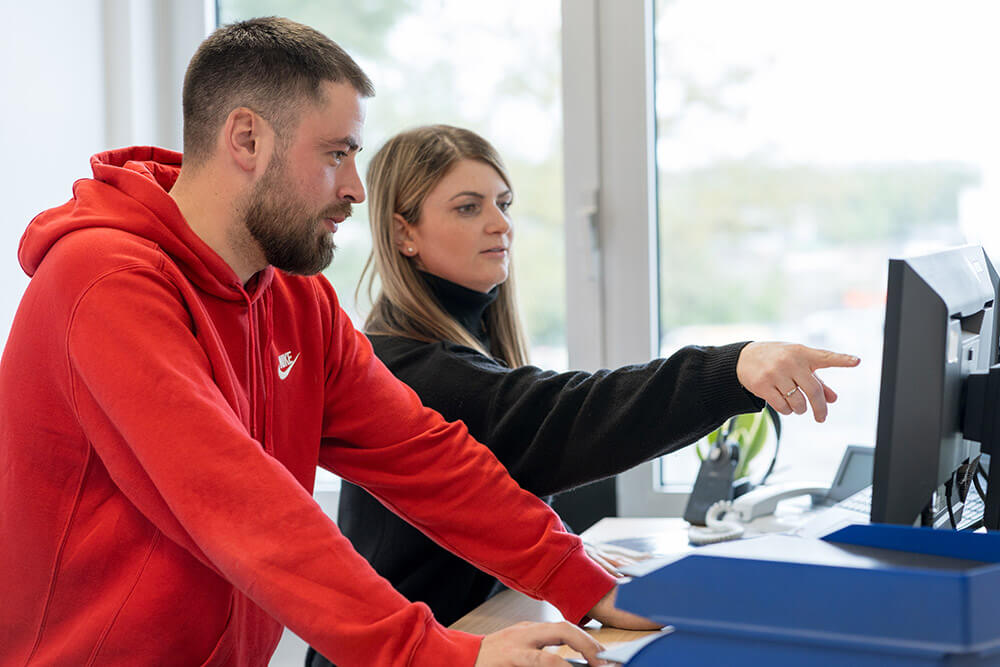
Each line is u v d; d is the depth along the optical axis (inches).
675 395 53.9
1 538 46.3
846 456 85.8
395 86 102.8
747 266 97.6
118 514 45.3
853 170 94.2
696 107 97.3
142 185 47.1
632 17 96.5
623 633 50.5
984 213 91.4
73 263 43.4
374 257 71.7
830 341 96.1
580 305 99.0
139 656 45.4
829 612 30.5
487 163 71.1
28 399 44.6
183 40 105.0
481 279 70.6
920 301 41.5
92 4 100.6
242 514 40.5
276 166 48.2
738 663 32.5
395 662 39.4
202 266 47.6
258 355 52.2
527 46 99.8
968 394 46.4
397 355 66.6
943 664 29.4
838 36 93.5
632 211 97.7
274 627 53.7
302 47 48.4
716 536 73.9
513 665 39.7
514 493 54.7
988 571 29.3
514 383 62.1
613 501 93.7
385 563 65.7
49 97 96.1
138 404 41.3
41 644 46.7
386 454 55.8
